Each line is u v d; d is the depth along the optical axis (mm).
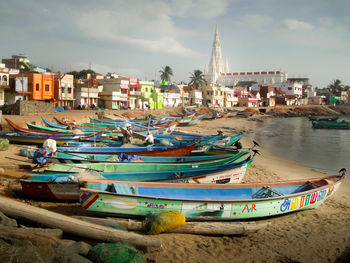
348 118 94500
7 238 5219
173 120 44688
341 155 27516
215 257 7520
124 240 6777
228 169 11688
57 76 52562
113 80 63281
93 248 5887
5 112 37125
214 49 145125
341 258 7949
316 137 42938
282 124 65500
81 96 55469
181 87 87375
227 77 139875
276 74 131875
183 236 8320
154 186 9367
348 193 14477
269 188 10750
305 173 19141
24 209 6949
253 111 90438
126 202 8312
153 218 8109
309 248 8391
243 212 9258
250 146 30422
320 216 10695
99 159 13789
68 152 14258
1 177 11328
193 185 9789
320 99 127875
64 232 6840
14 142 20188
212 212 8914
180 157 14375
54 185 9461
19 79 44188
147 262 6488
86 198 8180
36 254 4762
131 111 55750
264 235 9016
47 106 40219
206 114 63344
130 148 16359
